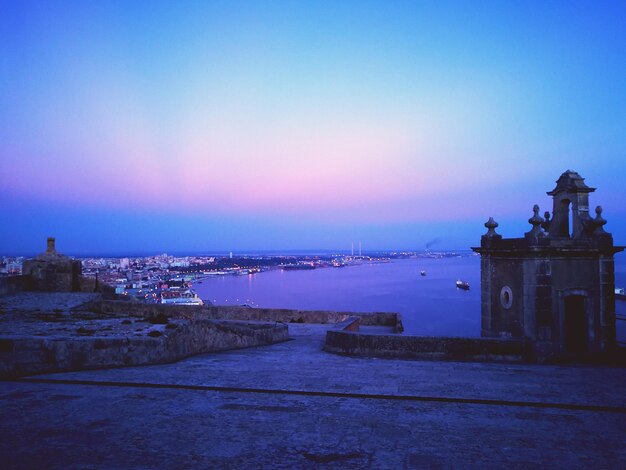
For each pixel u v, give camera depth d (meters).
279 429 6.32
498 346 12.48
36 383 8.48
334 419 6.78
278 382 8.78
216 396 7.87
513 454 5.62
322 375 9.53
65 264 25.23
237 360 11.39
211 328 12.98
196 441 5.82
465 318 113.94
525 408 7.54
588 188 13.72
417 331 93.94
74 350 9.37
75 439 5.80
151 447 5.59
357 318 20.03
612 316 13.12
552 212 15.09
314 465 5.18
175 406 7.25
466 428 6.51
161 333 11.18
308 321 23.22
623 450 5.82
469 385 8.88
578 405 7.55
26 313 16.77
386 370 10.31
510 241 13.69
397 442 5.93
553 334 12.55
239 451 5.53
